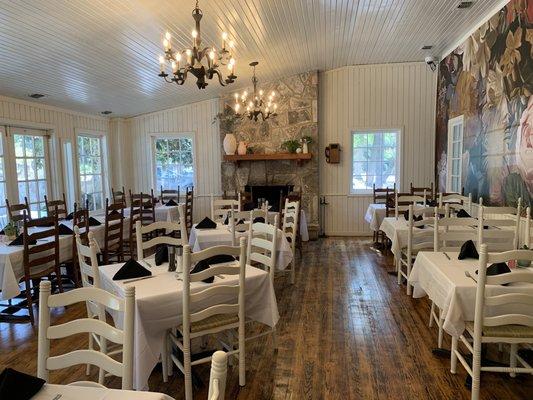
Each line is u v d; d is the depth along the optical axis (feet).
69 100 20.66
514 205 13.74
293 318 12.01
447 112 21.21
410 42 19.79
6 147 18.49
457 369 8.93
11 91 17.54
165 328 7.73
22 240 12.61
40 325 4.93
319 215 25.58
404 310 12.52
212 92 25.05
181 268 8.90
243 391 8.25
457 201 18.51
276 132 25.25
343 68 24.56
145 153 27.84
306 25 15.99
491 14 15.48
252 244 10.93
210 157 27.17
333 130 25.09
